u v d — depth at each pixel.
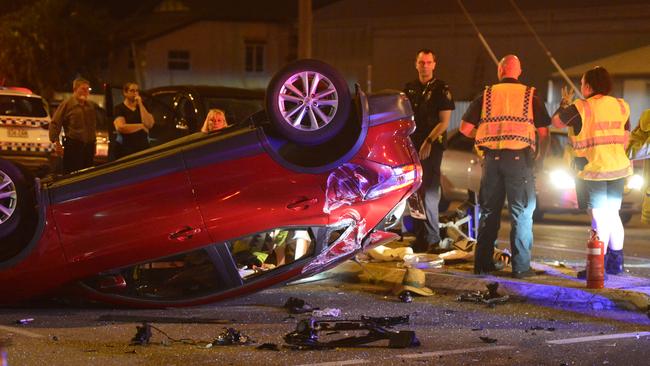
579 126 27.58
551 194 46.00
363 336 20.91
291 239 25.86
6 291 24.03
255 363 19.11
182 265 25.80
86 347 20.45
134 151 33.84
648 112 28.17
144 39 123.38
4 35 116.50
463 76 91.25
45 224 23.66
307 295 26.73
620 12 81.94
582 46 83.94
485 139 27.38
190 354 19.83
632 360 19.62
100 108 45.75
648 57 75.88
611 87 27.66
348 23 101.31
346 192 24.55
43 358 19.44
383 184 24.89
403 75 96.62
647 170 28.66
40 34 116.56
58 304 25.28
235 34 124.12
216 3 125.38
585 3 84.12
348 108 24.28
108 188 23.84
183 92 36.06
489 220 27.80
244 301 25.83
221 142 24.17
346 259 25.20
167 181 23.89
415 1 96.56
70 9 121.00
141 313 24.16
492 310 24.67
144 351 20.11
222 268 24.28
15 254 24.05
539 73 86.25
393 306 25.16
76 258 23.78
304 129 24.08
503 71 27.77
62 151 36.19
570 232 43.62
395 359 19.47
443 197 49.91
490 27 89.94
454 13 92.62
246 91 37.22
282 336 21.56
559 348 20.58
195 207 23.89
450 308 24.95
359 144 24.61
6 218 23.78
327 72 24.09
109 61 125.00
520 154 27.11
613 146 27.53
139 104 33.97
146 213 23.83
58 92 118.25
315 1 107.75
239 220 24.03
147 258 23.95
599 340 21.38
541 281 26.73
